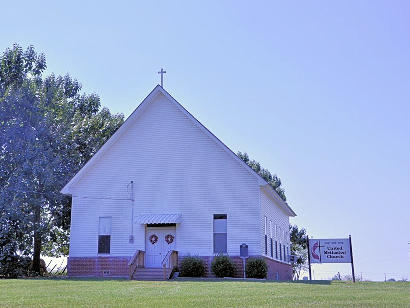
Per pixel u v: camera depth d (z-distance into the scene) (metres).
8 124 37.28
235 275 31.16
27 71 45.16
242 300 15.12
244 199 32.25
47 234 39.81
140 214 33.34
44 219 38.72
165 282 24.14
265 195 34.69
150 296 16.64
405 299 15.30
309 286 21.42
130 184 33.84
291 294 17.22
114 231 33.50
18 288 20.58
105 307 13.49
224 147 32.91
